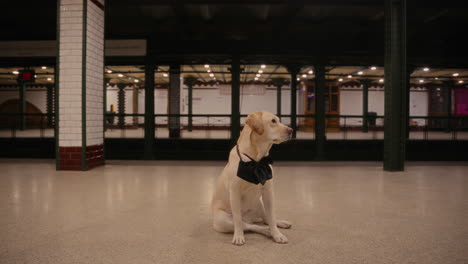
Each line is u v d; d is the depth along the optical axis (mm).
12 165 7297
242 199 2520
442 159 8797
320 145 8664
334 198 4129
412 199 4074
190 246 2389
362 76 18000
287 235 2650
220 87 24906
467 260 2148
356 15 9156
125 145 9523
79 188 4703
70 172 6316
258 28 9836
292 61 9117
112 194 4297
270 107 25469
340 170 6902
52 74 16703
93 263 2088
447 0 7715
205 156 8680
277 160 8695
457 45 9117
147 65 8773
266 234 2576
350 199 4070
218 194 2670
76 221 3041
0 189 4598
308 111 18469
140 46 8758
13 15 9172
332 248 2359
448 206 3705
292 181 5469
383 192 4527
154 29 10070
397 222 3051
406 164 8008
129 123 22922
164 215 3270
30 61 8938
